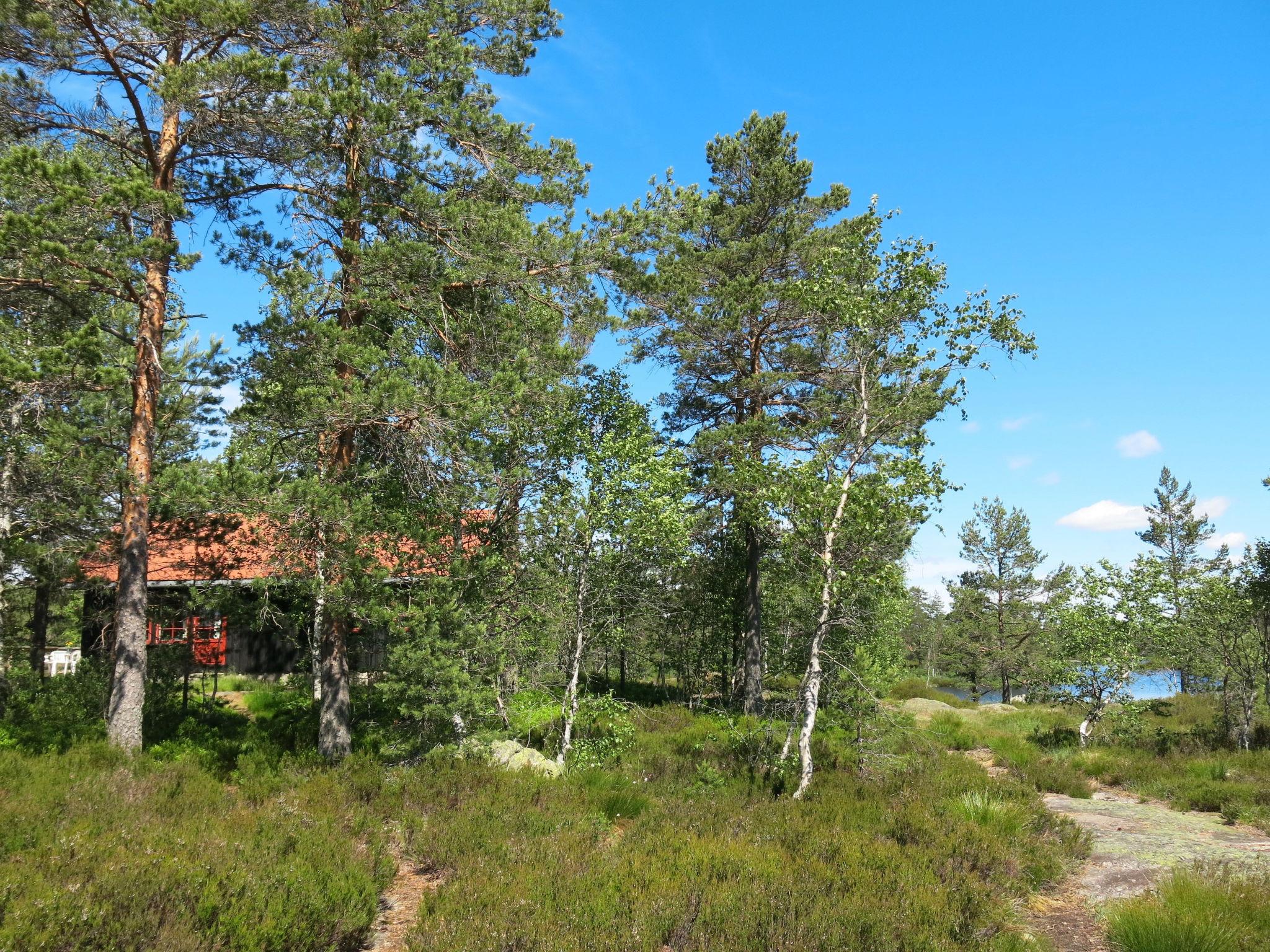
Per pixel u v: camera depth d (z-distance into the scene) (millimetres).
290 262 13320
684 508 15469
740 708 22609
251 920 5605
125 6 11023
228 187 13508
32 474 15219
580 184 14820
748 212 23422
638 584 16156
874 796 11531
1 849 7004
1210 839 10352
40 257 10391
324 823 8469
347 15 13328
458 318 13664
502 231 12836
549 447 14383
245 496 11305
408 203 12875
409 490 13172
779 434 20859
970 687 49250
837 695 13836
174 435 17797
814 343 21906
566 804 10305
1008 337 12258
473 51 13758
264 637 24031
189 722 14734
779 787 12250
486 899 6660
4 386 10695
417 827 9070
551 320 13453
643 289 15672
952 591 46500
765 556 15477
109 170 11211
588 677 15484
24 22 10523
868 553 12477
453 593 12695
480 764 11695
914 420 13906
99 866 6250
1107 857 9469
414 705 11898
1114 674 19016
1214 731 19312
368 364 11789
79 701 15734
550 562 14000
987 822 10055
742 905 6516
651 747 15234
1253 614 17750
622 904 6539
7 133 11812
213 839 7469
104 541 16141
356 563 11531
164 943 5168
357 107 11992
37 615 20172
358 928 6281
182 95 10867
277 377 12227
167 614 15891
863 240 13008
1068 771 15406
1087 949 6828
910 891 7227
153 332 12305
